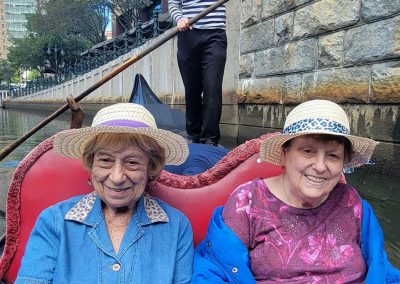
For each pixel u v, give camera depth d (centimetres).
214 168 194
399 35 403
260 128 644
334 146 152
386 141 417
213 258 161
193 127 356
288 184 160
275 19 587
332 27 485
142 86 479
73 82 2195
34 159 181
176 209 175
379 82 423
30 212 180
